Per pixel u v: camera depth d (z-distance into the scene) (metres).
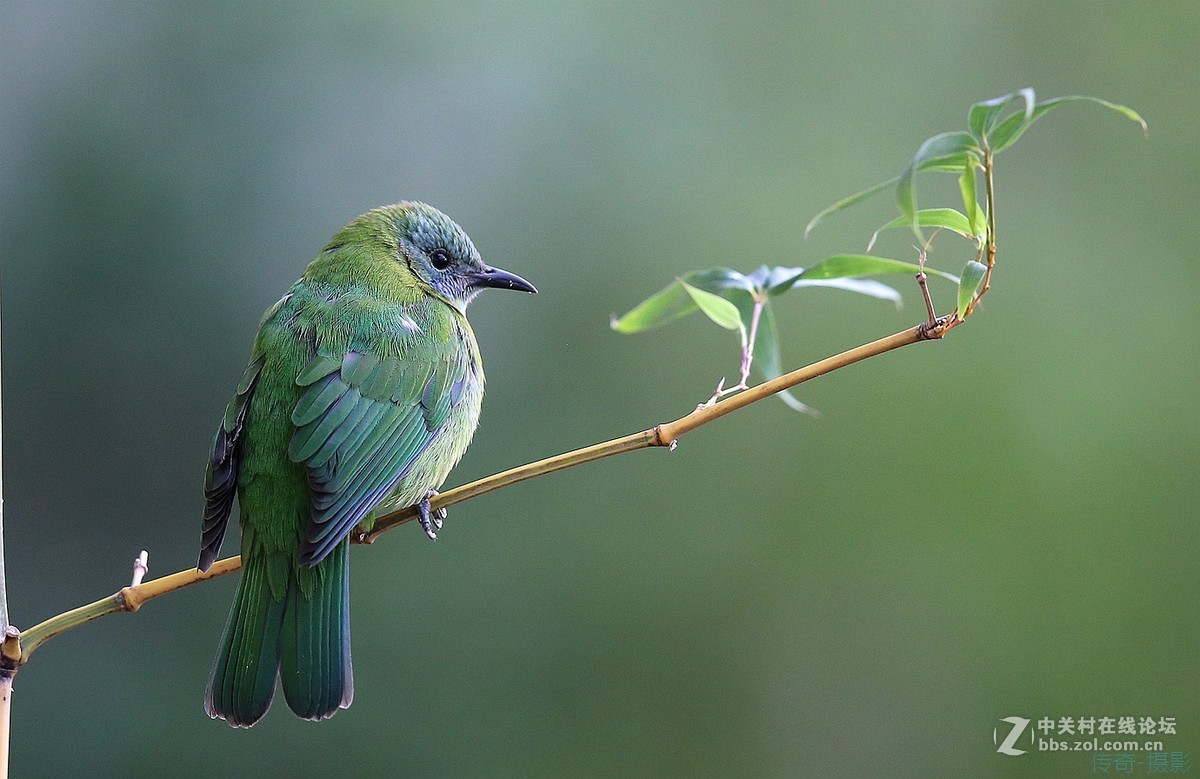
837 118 13.99
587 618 12.06
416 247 8.05
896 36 14.13
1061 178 13.87
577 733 11.73
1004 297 13.37
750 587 12.48
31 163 11.73
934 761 12.12
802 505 12.72
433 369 7.29
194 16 12.30
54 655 11.01
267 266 12.10
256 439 6.70
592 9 13.67
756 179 13.69
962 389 13.08
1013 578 12.57
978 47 14.17
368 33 12.84
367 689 11.48
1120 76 13.91
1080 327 13.28
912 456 12.92
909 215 5.17
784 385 5.79
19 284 11.52
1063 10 13.99
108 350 11.61
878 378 13.13
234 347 11.84
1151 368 13.10
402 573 11.87
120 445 11.51
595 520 12.41
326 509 6.49
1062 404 13.03
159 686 11.09
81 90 11.95
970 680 12.32
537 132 13.30
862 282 6.52
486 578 12.05
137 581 5.80
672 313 7.03
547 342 12.95
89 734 10.83
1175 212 13.62
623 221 13.32
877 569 12.62
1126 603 12.45
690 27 13.93
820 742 12.12
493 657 11.81
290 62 12.60
